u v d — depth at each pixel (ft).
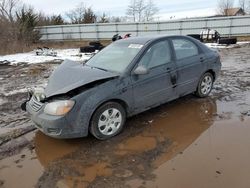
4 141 13.65
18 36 72.02
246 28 71.67
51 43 80.74
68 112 11.87
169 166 10.79
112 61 14.94
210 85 18.79
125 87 13.32
